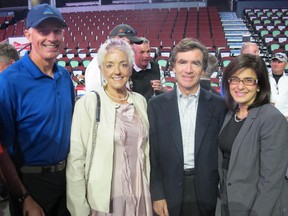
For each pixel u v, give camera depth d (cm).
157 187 187
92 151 167
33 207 167
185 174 186
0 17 1509
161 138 187
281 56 400
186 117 188
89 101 170
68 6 1688
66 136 180
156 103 191
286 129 162
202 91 192
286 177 168
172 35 1133
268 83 171
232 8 1579
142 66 271
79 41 1118
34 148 172
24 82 166
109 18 1355
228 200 169
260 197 160
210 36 1116
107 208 164
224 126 183
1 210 238
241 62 170
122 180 166
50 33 168
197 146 183
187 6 1522
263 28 1115
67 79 189
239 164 166
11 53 250
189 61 179
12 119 164
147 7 1545
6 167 160
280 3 1425
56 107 175
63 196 187
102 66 171
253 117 167
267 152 160
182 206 187
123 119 171
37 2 1627
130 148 170
